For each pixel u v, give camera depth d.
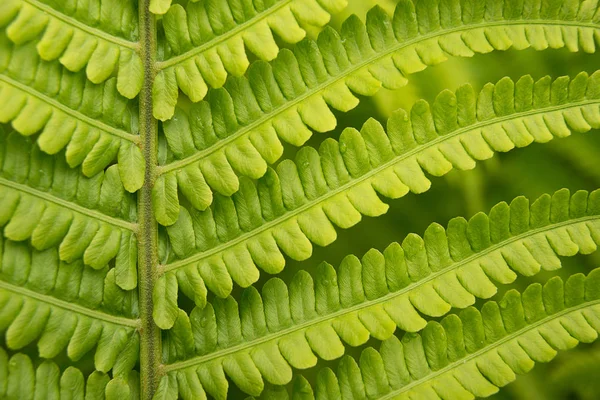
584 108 0.36
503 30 0.36
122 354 0.35
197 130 0.35
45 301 0.34
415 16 0.35
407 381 0.35
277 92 0.35
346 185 0.35
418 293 0.35
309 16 0.35
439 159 0.35
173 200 0.35
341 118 0.41
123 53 0.35
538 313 0.35
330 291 0.35
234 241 0.35
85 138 0.35
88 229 0.35
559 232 0.35
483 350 0.35
